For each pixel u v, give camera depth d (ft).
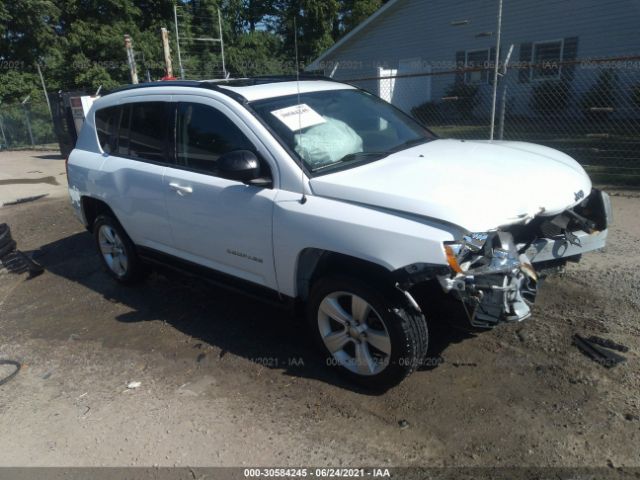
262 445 9.33
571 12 51.96
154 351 12.75
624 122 49.75
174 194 12.92
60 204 29.84
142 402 10.83
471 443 8.93
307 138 11.42
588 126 49.49
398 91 65.26
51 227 25.18
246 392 10.82
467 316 9.21
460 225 8.71
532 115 56.59
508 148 12.65
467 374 10.69
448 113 62.90
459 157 11.55
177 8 92.63
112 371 12.10
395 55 65.82
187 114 12.84
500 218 9.16
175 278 17.13
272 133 11.15
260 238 11.15
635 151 34.35
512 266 9.01
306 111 12.17
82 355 12.92
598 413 9.36
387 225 9.18
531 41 55.31
